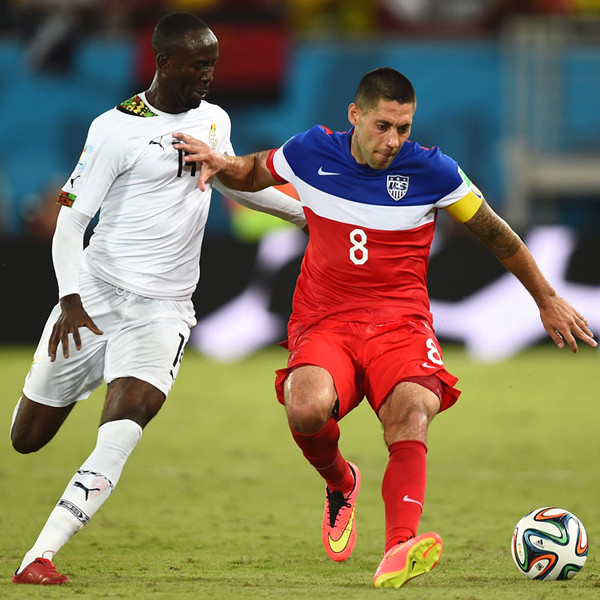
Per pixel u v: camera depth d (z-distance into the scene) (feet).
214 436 121.39
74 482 55.93
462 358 181.06
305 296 61.62
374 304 59.82
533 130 232.73
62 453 111.14
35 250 183.62
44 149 231.91
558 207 232.12
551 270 181.78
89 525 76.28
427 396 56.29
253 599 48.55
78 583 54.24
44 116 231.30
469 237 205.98
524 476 98.43
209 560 63.46
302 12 251.39
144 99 60.29
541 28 232.94
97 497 55.93
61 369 60.34
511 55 232.53
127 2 243.19
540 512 57.77
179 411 138.21
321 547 68.64
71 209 58.18
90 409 143.33
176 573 58.75
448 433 124.98
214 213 224.12
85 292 60.44
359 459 108.27
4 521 77.30
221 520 78.54
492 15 249.14
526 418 134.62
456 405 144.77
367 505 86.74
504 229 60.49
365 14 250.98
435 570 59.67
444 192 59.52
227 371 171.94
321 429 57.00
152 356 59.47
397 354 58.08
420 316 60.23
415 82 233.76
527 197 229.86
